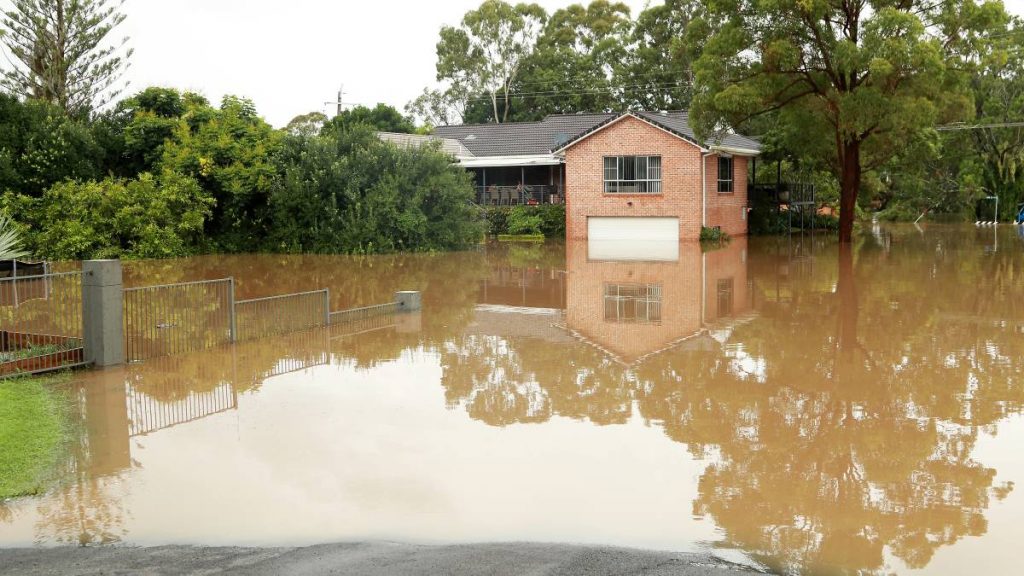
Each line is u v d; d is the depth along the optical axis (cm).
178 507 647
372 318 1576
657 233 3441
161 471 729
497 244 3506
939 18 2923
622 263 2616
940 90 2931
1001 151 5169
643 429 851
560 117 4672
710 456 766
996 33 4806
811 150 3456
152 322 1485
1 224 1733
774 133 3972
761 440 814
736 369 1123
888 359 1172
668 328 1454
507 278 2252
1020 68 5128
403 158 3119
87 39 3594
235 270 2448
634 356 1219
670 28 6259
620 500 659
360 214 3016
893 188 5538
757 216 4031
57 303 1661
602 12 7231
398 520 620
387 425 867
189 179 2930
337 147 3145
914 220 5397
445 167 3195
